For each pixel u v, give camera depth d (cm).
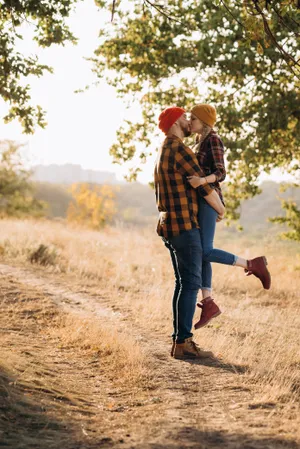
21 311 793
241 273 1262
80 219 3603
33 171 3975
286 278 1242
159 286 1045
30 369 494
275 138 1238
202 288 567
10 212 3794
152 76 1258
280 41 1085
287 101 1160
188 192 547
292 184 1433
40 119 734
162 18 1208
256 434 363
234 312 872
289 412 411
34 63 720
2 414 380
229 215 1403
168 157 545
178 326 572
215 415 408
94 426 385
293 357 589
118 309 847
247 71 1176
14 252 1288
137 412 420
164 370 532
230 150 1224
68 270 1180
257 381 498
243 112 1220
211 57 1171
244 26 599
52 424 379
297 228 1438
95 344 626
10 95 722
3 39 709
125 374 520
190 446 342
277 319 847
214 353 595
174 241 550
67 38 717
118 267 1272
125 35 1281
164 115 562
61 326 724
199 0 1155
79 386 487
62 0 691
